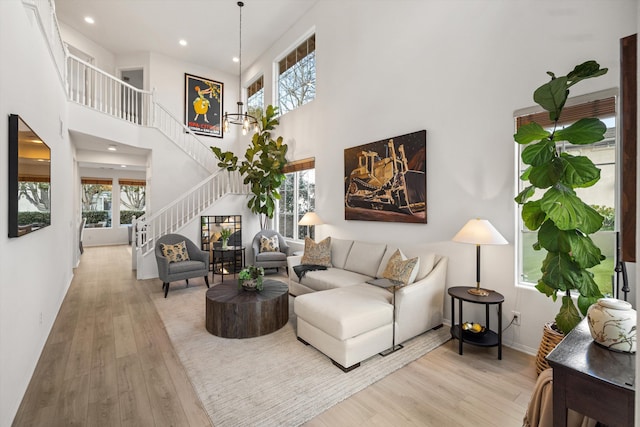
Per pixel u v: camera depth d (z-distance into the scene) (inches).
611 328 49.0
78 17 228.7
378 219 162.7
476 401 80.6
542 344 91.3
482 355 105.9
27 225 83.4
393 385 87.7
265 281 152.1
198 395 82.5
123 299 166.6
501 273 115.3
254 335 119.6
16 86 80.0
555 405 45.5
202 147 305.1
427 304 121.3
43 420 72.5
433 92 137.5
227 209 257.8
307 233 229.3
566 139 81.4
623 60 44.1
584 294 79.9
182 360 101.0
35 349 96.9
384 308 106.3
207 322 125.2
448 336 120.2
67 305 155.7
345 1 185.9
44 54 114.7
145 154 283.9
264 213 259.8
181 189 265.4
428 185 139.9
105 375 91.7
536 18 105.4
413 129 146.3
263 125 249.1
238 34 250.7
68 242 194.5
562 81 78.3
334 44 194.4
